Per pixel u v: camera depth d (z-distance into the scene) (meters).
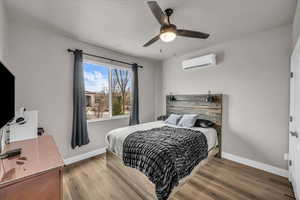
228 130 2.97
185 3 1.76
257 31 2.52
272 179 2.23
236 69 2.84
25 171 0.99
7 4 1.79
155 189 1.60
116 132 2.58
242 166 2.66
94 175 2.35
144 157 1.80
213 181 2.18
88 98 3.17
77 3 1.78
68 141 2.78
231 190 1.97
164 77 4.35
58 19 2.14
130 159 2.01
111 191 1.97
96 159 2.97
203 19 2.13
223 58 3.03
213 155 2.98
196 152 2.21
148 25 2.31
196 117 3.21
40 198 1.01
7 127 1.55
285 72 2.29
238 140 2.83
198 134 2.50
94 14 2.01
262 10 1.90
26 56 2.30
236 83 2.85
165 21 1.79
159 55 3.91
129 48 3.35
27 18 2.12
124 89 3.88
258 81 2.57
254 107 2.63
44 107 2.49
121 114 3.81
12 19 2.15
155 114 4.57
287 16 2.03
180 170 1.79
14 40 2.19
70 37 2.75
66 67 2.73
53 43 2.57
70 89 2.79
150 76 4.41
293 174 1.96
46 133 2.52
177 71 3.98
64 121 2.72
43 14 2.02
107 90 3.51
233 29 2.44
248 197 1.83
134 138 2.19
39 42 2.42
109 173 2.41
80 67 2.80
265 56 2.49
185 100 3.71
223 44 3.02
